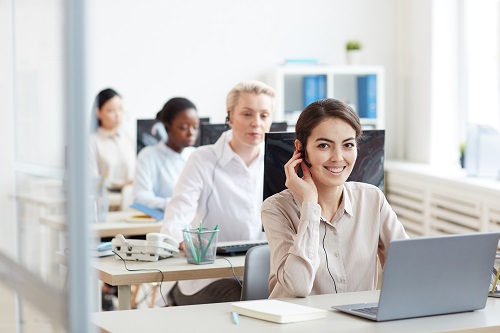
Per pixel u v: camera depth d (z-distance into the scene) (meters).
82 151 1.91
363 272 3.28
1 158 2.65
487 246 2.81
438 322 2.69
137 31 7.39
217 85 7.60
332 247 3.25
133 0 7.36
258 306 2.79
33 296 2.32
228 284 4.14
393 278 2.65
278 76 7.43
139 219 5.04
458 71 7.39
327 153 3.13
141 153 5.74
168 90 7.48
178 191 4.30
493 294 3.10
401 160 7.83
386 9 7.91
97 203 4.97
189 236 3.68
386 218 3.35
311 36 7.78
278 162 3.82
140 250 3.74
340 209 3.27
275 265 3.16
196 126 5.74
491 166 6.23
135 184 5.71
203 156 4.34
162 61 7.46
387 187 7.46
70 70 1.88
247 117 4.26
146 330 2.57
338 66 7.53
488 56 6.96
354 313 2.76
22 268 2.45
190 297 4.30
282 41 7.72
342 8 7.82
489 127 6.25
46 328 2.19
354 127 3.15
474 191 5.97
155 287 5.37
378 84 7.60
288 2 7.71
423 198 6.76
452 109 7.43
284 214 3.24
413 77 7.73
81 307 1.94
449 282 2.77
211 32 7.55
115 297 5.98
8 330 2.45
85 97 1.90
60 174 2.05
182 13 7.48
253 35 7.65
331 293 3.21
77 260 1.93
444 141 7.45
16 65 2.60
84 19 1.88
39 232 2.36
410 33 7.76
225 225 4.32
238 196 4.32
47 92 2.24
